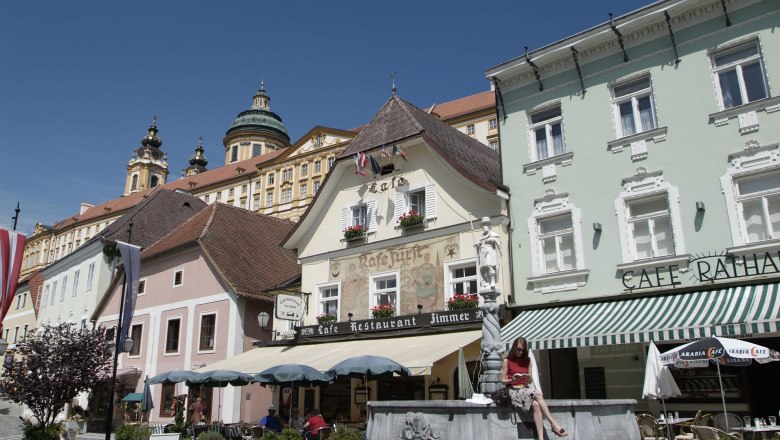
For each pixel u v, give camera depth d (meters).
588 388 16.92
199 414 24.28
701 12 16.97
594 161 18.22
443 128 26.17
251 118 110.12
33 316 50.31
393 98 25.75
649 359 13.69
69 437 22.11
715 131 16.20
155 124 127.19
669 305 15.20
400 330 20.42
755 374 14.87
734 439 12.02
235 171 94.69
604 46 18.62
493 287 11.86
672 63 17.33
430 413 10.48
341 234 24.16
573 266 18.19
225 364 23.58
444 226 21.00
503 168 20.25
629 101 18.16
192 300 30.45
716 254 15.48
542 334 15.80
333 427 19.38
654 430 13.55
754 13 16.16
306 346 22.95
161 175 125.12
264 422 20.36
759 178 15.48
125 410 31.50
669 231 16.61
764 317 12.74
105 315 36.69
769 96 15.58
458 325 19.08
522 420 9.80
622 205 17.36
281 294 23.17
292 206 80.50
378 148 23.11
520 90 20.45
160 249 33.94
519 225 19.34
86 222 102.94
